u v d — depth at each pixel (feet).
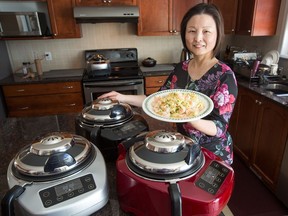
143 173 1.90
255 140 7.06
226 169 2.03
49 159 1.90
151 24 9.43
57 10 8.77
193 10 3.01
